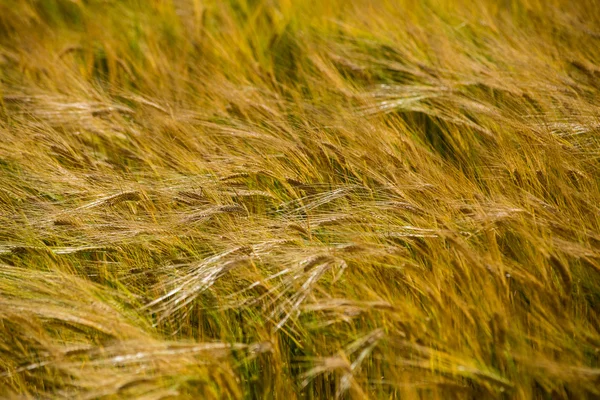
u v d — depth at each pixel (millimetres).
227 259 2430
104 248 2559
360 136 2629
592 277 2424
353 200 2543
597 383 2307
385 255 2422
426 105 2775
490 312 2365
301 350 2465
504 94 2721
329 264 2395
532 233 2416
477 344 2363
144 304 2477
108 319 2367
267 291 2434
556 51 2844
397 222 2504
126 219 2564
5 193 2648
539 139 2557
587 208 2459
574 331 2350
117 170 2705
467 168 2619
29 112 2818
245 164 2625
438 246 2438
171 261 2523
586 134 2623
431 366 2336
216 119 2811
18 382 2422
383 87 2855
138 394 2330
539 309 2379
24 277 2465
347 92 2805
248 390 2410
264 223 2510
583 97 2670
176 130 2715
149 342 2330
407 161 2609
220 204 2553
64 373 2414
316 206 2521
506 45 2863
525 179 2525
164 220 2555
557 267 2377
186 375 2340
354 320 2447
